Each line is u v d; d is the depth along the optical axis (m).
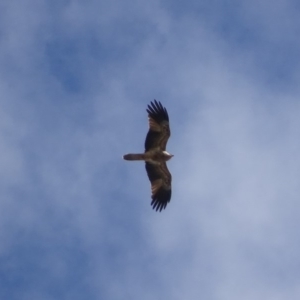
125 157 56.44
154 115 56.84
